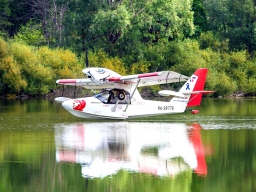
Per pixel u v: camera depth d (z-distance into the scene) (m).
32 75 91.88
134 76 52.78
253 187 31.28
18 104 75.62
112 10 98.50
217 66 99.94
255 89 97.62
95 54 97.62
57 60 94.00
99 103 53.75
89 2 98.88
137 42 100.19
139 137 45.25
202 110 67.50
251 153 39.09
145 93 94.69
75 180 32.56
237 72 99.62
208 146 41.62
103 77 54.00
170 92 54.91
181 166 35.59
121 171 34.38
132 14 99.44
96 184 31.81
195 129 49.88
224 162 36.56
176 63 99.19
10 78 90.56
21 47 93.06
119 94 54.28
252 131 48.59
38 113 62.41
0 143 42.31
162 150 40.06
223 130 49.31
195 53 99.56
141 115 54.81
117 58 98.00
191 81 55.88
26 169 34.75
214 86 94.31
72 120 55.88
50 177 33.12
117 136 45.81
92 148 40.62
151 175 33.53
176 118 58.66
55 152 39.19
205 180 32.59
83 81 56.00
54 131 48.19
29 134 46.47
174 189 30.95
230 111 65.88
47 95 93.62
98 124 53.00
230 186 31.48
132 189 31.00
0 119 56.47
